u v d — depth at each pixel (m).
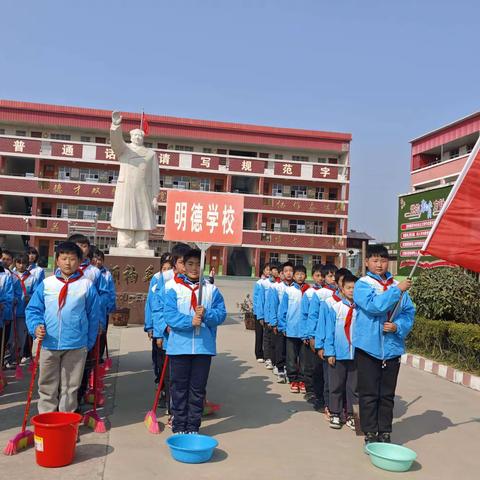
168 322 4.79
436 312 9.12
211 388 6.74
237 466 4.11
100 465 3.98
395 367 4.70
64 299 4.64
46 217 36.97
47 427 3.85
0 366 6.18
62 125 38.31
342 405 5.39
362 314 4.75
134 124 39.28
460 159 28.52
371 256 4.85
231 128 40.75
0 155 36.28
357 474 4.06
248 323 12.70
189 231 5.18
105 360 7.73
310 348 6.22
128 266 12.41
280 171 40.53
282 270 7.48
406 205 14.60
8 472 3.79
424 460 4.46
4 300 6.35
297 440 4.83
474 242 4.90
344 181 41.31
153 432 4.84
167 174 39.53
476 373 7.45
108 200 37.50
